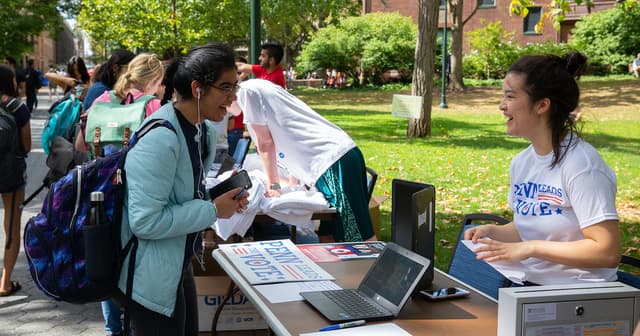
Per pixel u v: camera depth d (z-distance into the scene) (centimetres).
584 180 258
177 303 275
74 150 462
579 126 285
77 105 573
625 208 820
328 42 3600
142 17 1945
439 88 3139
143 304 262
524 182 285
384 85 3512
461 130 1714
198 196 284
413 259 260
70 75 682
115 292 269
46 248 265
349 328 236
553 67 269
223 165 516
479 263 349
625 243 663
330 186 463
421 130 1569
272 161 479
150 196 254
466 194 908
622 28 3388
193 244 281
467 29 4091
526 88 269
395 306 251
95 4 2006
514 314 209
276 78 748
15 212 530
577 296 213
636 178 1012
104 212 260
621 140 1435
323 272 307
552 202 272
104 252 256
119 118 444
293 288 282
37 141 1588
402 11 4175
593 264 253
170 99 348
